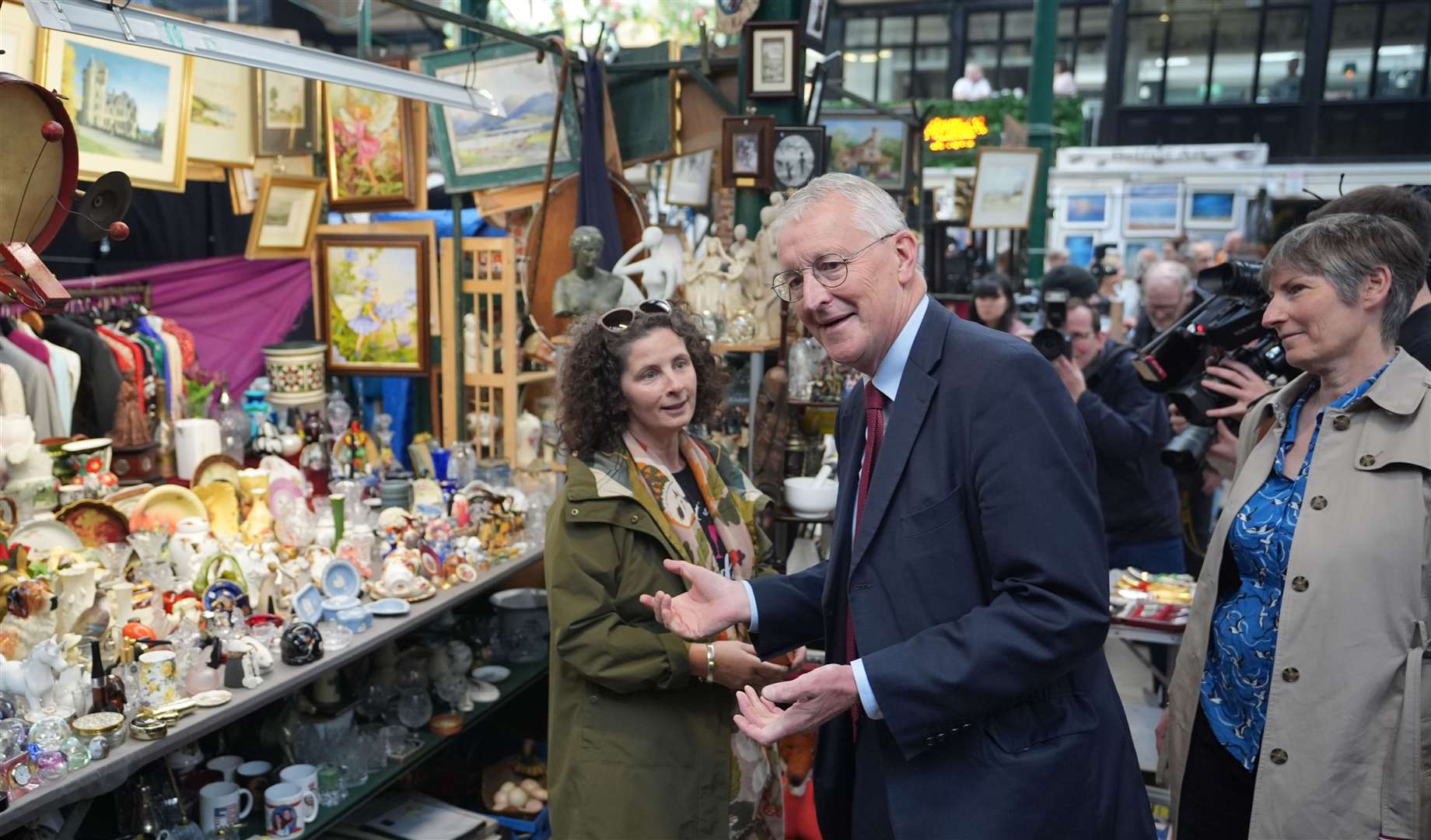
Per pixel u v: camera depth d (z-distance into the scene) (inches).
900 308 58.9
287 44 83.4
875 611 58.0
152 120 116.7
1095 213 434.0
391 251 142.3
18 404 99.5
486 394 151.5
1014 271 233.9
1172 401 94.4
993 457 54.6
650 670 76.6
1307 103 604.1
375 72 91.8
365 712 109.7
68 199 67.5
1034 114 274.2
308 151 141.5
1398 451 62.6
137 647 80.7
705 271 132.0
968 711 53.4
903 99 728.3
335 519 107.5
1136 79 638.5
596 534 79.5
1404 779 61.2
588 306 125.4
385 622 97.8
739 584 70.4
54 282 64.4
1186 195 425.7
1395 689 61.7
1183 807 75.4
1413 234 64.7
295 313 166.2
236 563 93.0
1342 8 589.0
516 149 141.6
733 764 85.1
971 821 55.5
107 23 67.2
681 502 82.6
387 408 179.3
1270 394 76.7
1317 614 63.9
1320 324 65.1
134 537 94.1
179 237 183.2
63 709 71.7
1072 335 140.4
